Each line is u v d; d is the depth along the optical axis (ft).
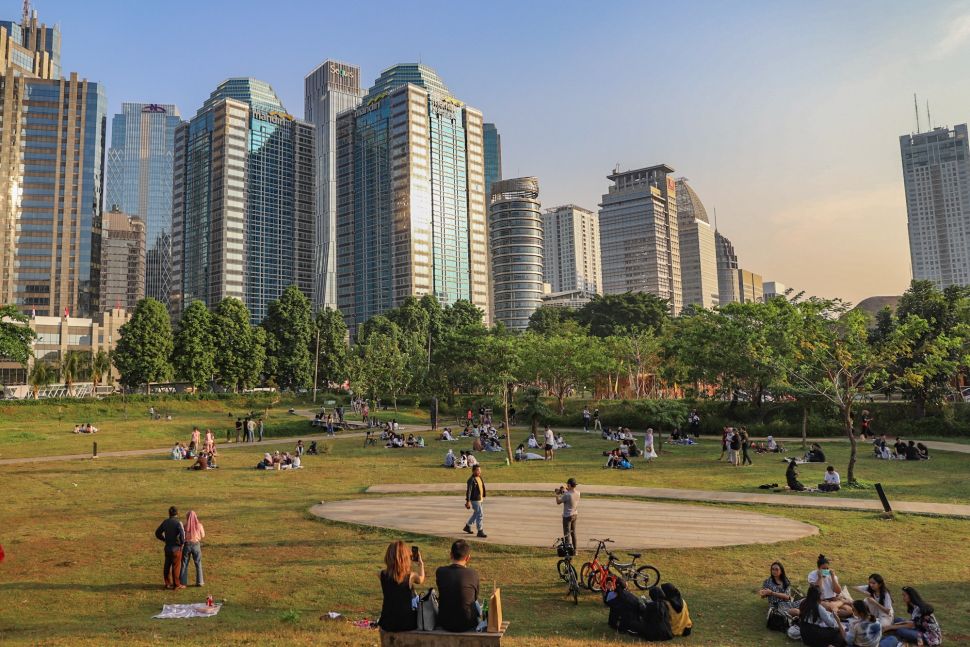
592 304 397.39
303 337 312.29
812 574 36.32
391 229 647.56
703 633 32.53
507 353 113.91
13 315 190.80
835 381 81.66
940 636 30.91
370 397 261.24
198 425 184.75
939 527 56.34
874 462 100.53
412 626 25.45
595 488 77.82
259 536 54.95
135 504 71.20
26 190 545.03
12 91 550.77
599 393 261.03
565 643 30.30
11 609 36.32
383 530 56.54
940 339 83.05
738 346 151.84
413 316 391.45
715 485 80.48
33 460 116.37
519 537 53.36
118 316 487.61
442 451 129.08
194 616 34.88
